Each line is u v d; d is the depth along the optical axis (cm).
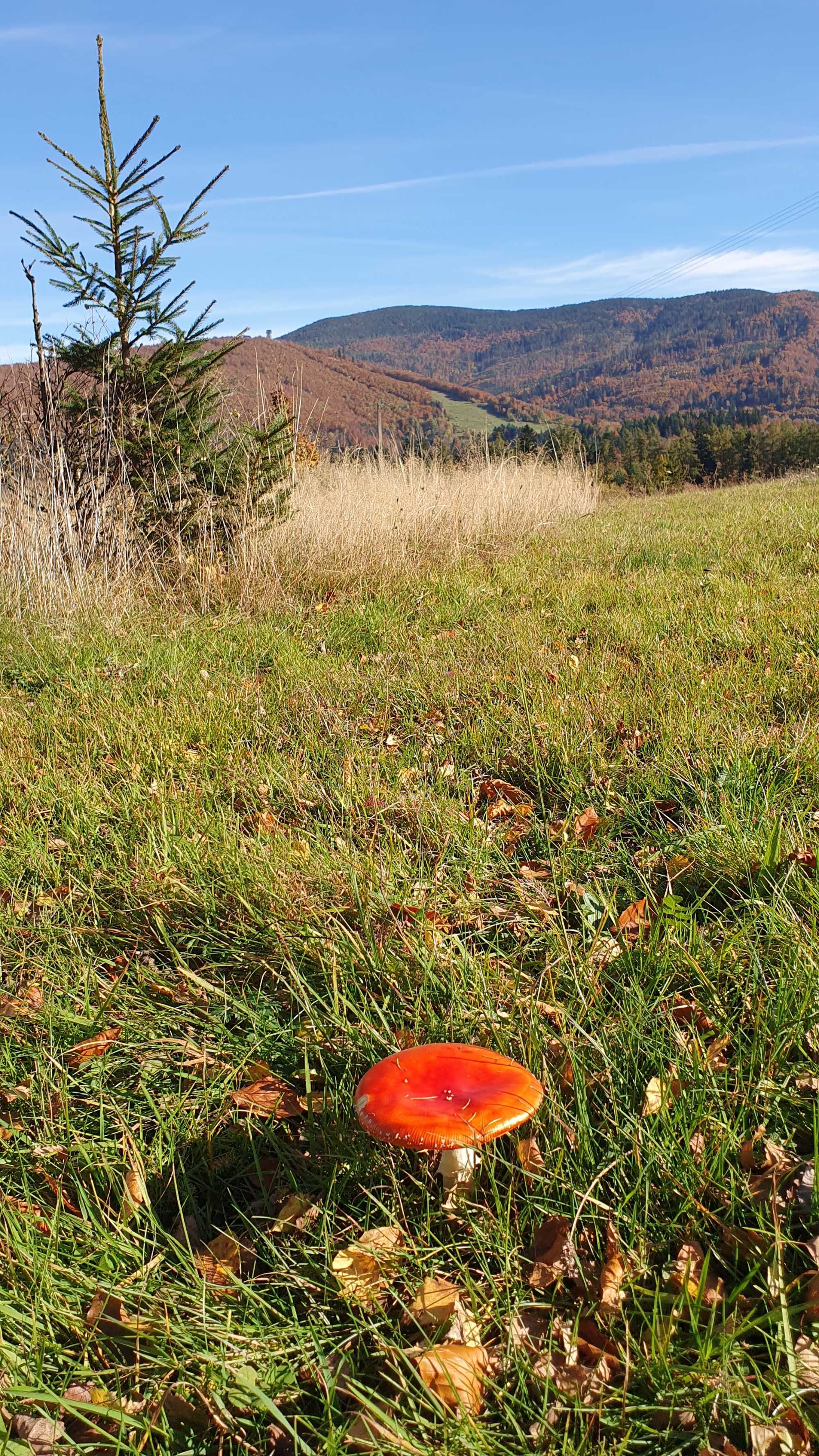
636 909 108
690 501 646
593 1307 70
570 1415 64
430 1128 69
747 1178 76
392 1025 95
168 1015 102
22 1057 99
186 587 297
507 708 170
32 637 246
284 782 147
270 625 255
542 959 104
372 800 139
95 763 165
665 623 218
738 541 334
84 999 104
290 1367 69
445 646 220
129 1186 82
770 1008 89
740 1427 63
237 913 114
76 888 125
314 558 312
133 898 119
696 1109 80
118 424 297
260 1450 65
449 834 127
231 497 309
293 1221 78
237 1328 71
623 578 285
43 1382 69
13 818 142
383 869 117
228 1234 77
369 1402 63
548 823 132
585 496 552
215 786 150
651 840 124
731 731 144
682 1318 69
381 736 170
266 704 189
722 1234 74
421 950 101
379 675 202
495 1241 74
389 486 392
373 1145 83
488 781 145
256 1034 97
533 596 270
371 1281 73
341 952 103
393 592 288
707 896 111
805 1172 77
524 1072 77
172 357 285
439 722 172
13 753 170
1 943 115
